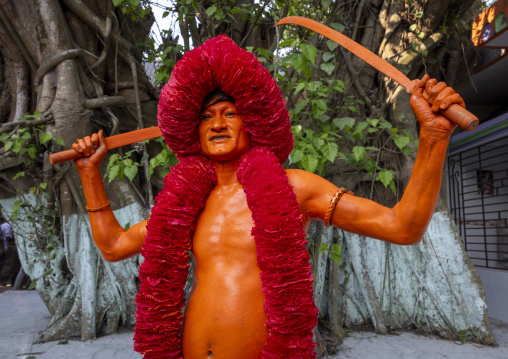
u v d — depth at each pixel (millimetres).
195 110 1385
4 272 9055
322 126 3625
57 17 4164
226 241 1317
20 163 4355
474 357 3459
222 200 1406
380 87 4652
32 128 4105
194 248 1371
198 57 1347
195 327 1269
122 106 4566
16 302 6250
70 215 4312
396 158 4461
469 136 5809
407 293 4348
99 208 1592
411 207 1196
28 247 4582
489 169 6512
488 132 5504
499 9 5309
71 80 4102
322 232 4258
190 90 1347
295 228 1227
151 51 4836
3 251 9039
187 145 1475
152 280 1315
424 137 1137
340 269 4477
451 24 4566
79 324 4133
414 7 4469
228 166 1445
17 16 4246
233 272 1274
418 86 1149
